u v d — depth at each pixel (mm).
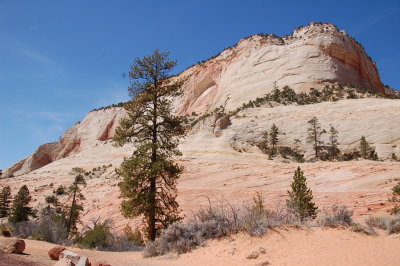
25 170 140375
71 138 156250
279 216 9664
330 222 8953
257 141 64312
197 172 42344
